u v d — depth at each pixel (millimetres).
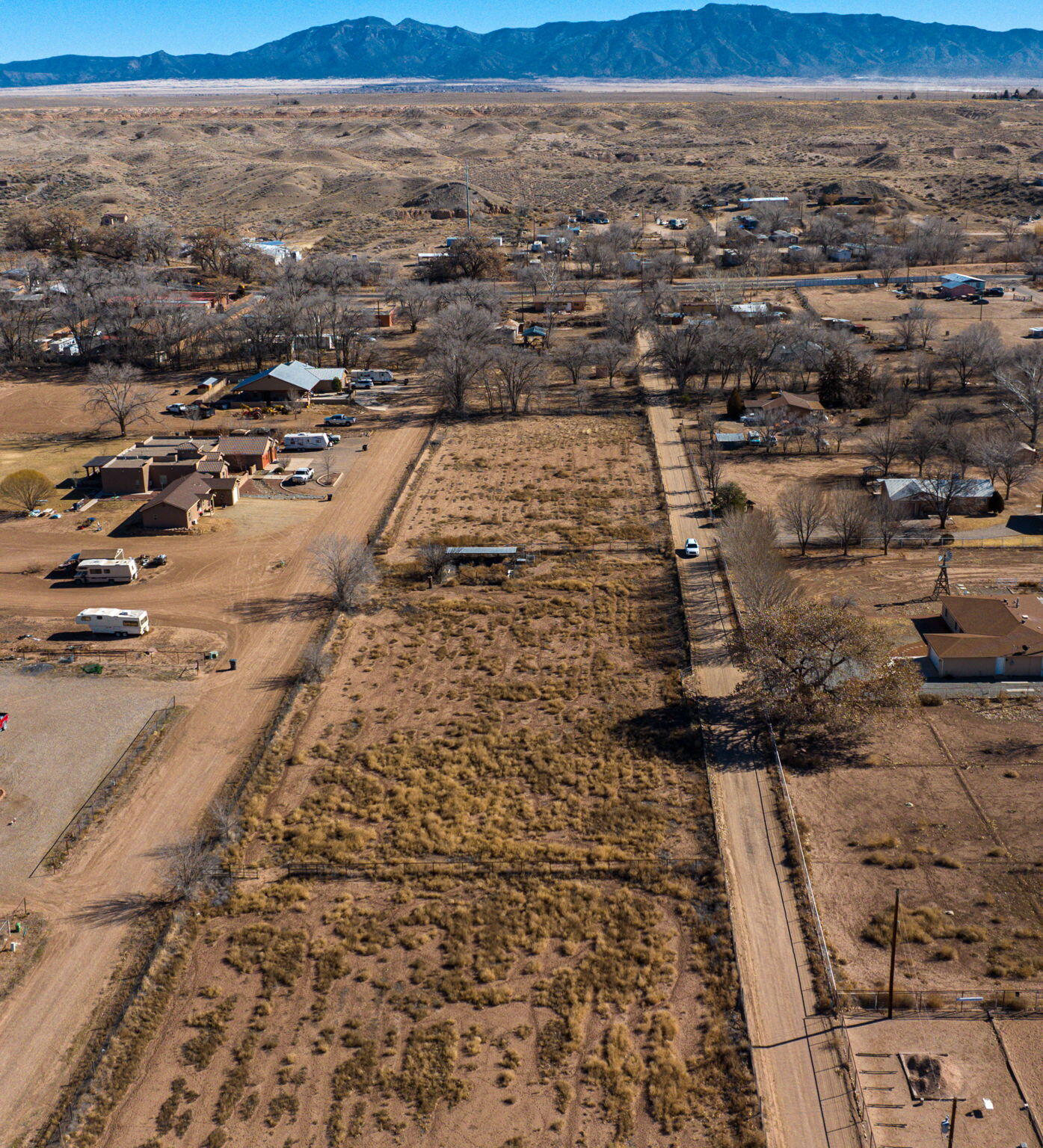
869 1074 39469
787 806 55188
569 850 52781
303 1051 41531
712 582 82625
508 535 93250
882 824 53812
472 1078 40062
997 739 60562
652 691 67625
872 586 79625
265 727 63875
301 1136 37781
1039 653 66625
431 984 44812
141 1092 39781
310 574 85125
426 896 50094
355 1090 39656
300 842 53688
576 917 48281
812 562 84875
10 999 44156
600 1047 41312
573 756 61031
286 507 99125
